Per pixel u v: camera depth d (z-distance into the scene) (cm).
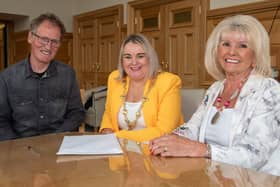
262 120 128
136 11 454
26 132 202
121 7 470
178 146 118
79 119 217
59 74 210
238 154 117
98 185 84
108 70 504
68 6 571
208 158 114
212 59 167
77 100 219
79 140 142
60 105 209
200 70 365
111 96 205
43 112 204
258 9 301
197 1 363
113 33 489
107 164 105
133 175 93
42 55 196
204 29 357
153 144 122
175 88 193
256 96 136
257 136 126
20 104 200
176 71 399
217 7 345
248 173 94
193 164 105
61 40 208
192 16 372
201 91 199
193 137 156
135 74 196
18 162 108
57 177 91
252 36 146
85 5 549
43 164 105
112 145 130
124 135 174
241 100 142
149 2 426
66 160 110
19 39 573
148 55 196
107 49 505
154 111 189
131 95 199
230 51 150
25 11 531
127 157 114
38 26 196
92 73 541
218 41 159
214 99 158
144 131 178
